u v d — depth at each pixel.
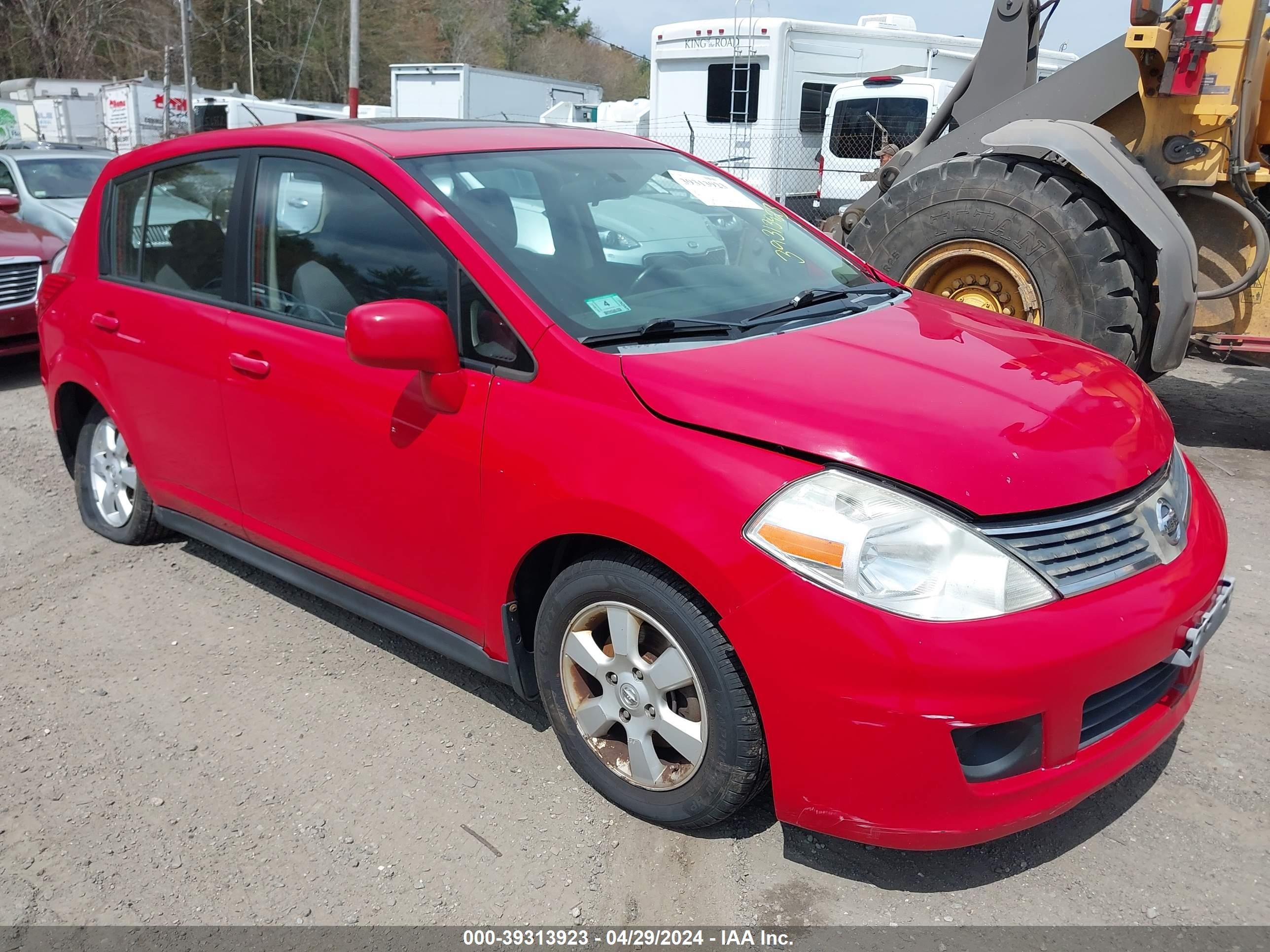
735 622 2.33
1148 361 5.61
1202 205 5.69
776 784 2.40
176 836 2.78
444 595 3.08
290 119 24.39
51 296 4.53
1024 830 2.58
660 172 3.67
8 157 11.38
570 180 3.37
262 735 3.22
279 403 3.37
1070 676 2.22
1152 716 2.57
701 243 3.40
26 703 3.42
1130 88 5.70
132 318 4.01
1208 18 5.25
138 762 3.09
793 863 2.63
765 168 14.30
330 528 3.38
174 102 24.88
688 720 2.59
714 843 2.70
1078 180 5.48
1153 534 2.49
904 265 6.02
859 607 2.21
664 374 2.59
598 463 2.56
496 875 2.61
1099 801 2.86
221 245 3.67
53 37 45.41
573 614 2.74
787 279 3.42
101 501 4.68
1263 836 2.71
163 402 3.90
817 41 14.22
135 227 4.11
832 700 2.24
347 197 3.25
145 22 46.78
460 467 2.87
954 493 2.25
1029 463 2.35
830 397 2.47
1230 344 5.66
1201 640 2.48
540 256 2.99
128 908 2.53
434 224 3.01
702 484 2.39
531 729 3.22
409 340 2.75
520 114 22.64
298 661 3.65
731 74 14.41
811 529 2.27
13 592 4.23
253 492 3.63
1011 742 2.28
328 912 2.50
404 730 3.23
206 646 3.77
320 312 3.31
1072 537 2.34
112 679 3.56
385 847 2.72
